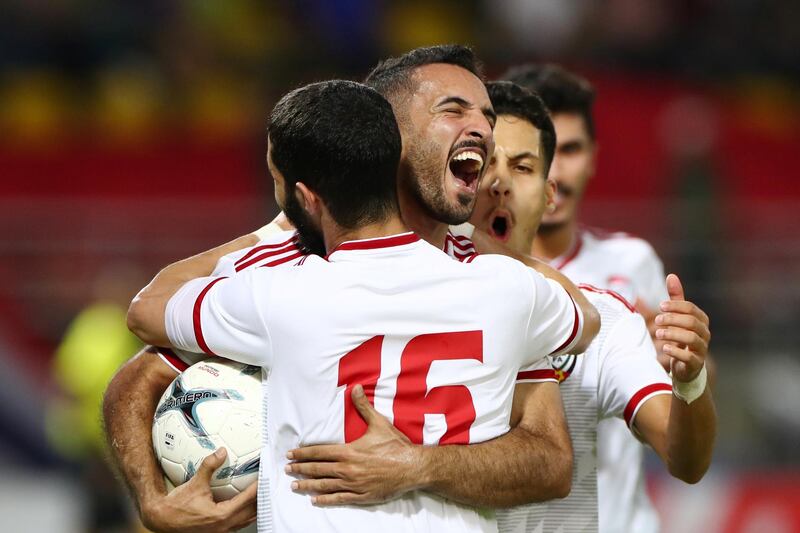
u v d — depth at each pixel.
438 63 11.87
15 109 39.06
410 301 10.55
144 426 11.72
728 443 27.20
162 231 29.52
